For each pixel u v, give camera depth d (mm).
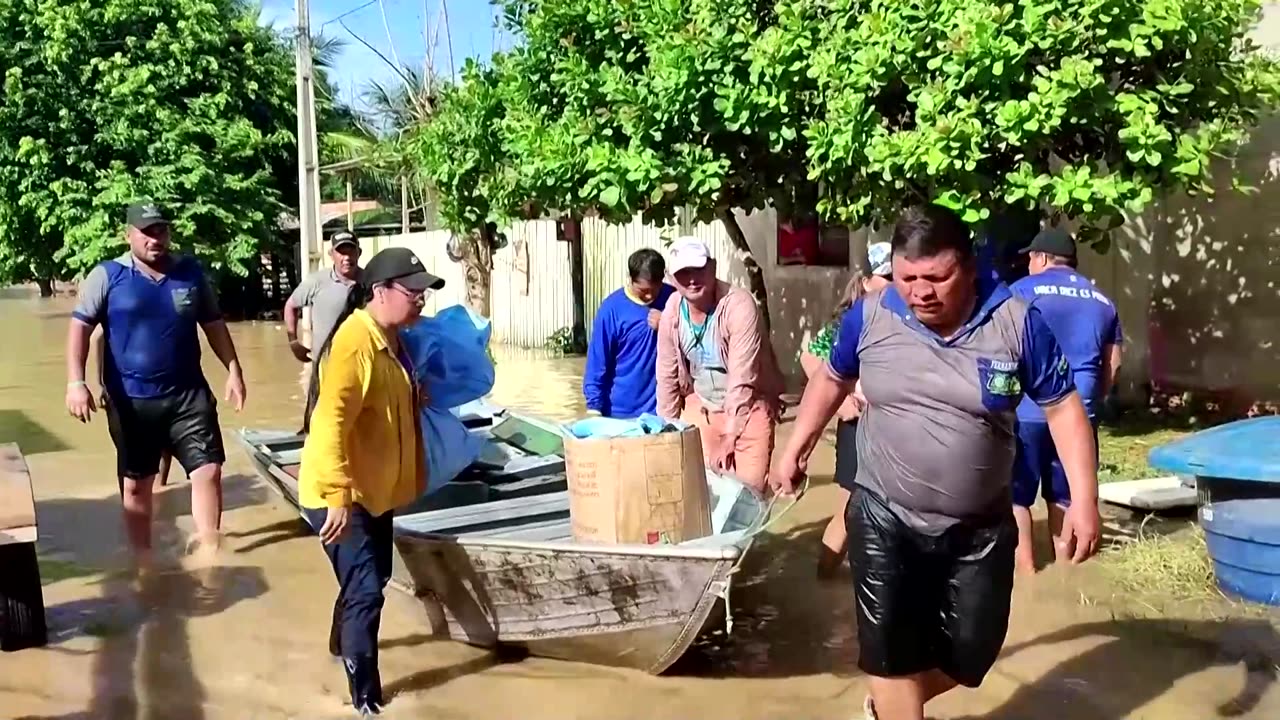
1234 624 5602
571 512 5395
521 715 4902
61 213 25891
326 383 4812
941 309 3678
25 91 25797
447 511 6113
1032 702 4883
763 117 9422
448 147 12398
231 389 7422
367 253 25672
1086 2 7902
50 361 20016
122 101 26391
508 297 20547
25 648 5770
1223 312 10055
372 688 4965
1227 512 5875
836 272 13508
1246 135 9328
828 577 6656
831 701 4988
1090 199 8102
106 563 7227
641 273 6648
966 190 8344
